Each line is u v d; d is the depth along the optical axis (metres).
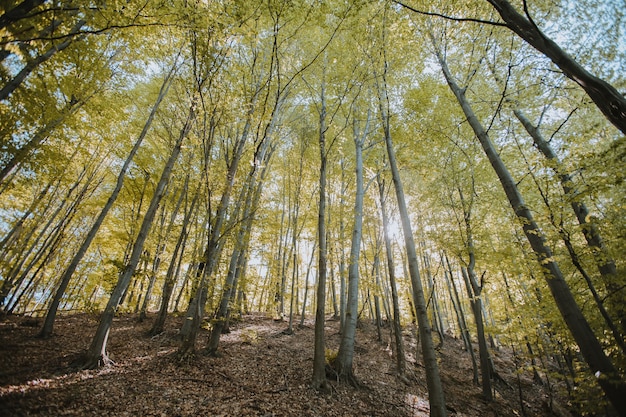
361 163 9.73
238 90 6.45
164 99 11.19
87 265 13.98
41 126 6.83
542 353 7.25
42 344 7.05
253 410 5.23
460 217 9.87
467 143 10.41
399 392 7.80
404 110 9.92
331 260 11.36
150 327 10.44
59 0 3.95
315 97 10.77
